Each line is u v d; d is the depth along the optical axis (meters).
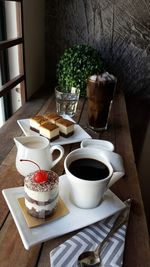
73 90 0.60
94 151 0.32
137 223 0.29
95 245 0.26
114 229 0.28
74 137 0.45
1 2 0.56
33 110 0.58
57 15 0.75
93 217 0.29
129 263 0.25
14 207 0.29
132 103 0.85
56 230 0.26
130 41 0.77
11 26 0.59
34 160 0.34
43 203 0.26
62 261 0.24
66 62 0.64
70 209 0.29
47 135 0.42
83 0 0.73
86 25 0.76
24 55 0.61
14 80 0.58
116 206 0.30
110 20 0.75
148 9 0.72
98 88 0.46
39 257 0.24
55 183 0.27
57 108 0.58
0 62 0.62
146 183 0.76
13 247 0.25
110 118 0.57
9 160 0.39
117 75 0.82
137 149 0.82
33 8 0.65
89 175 0.29
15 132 0.47
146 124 0.86
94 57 0.64
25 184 0.27
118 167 0.31
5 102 0.68
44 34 0.78
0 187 0.33
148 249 0.26
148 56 0.78
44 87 0.77
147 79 0.81
